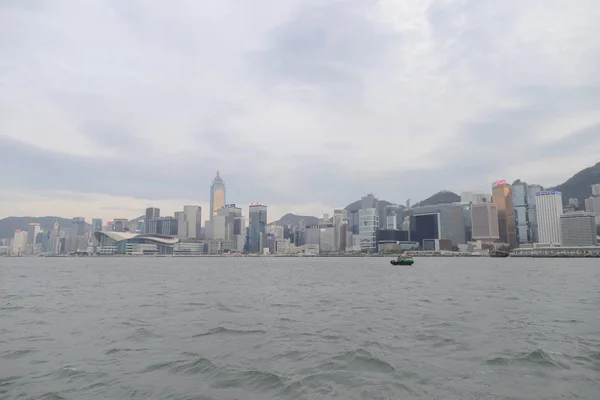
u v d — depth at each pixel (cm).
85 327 3559
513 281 9206
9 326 3625
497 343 2862
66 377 2178
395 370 2269
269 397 1895
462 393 1920
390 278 10788
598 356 2495
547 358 2442
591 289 7019
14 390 1986
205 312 4469
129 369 2314
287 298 5903
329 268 19100
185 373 2242
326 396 1900
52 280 10431
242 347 2819
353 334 3231
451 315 4134
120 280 10350
